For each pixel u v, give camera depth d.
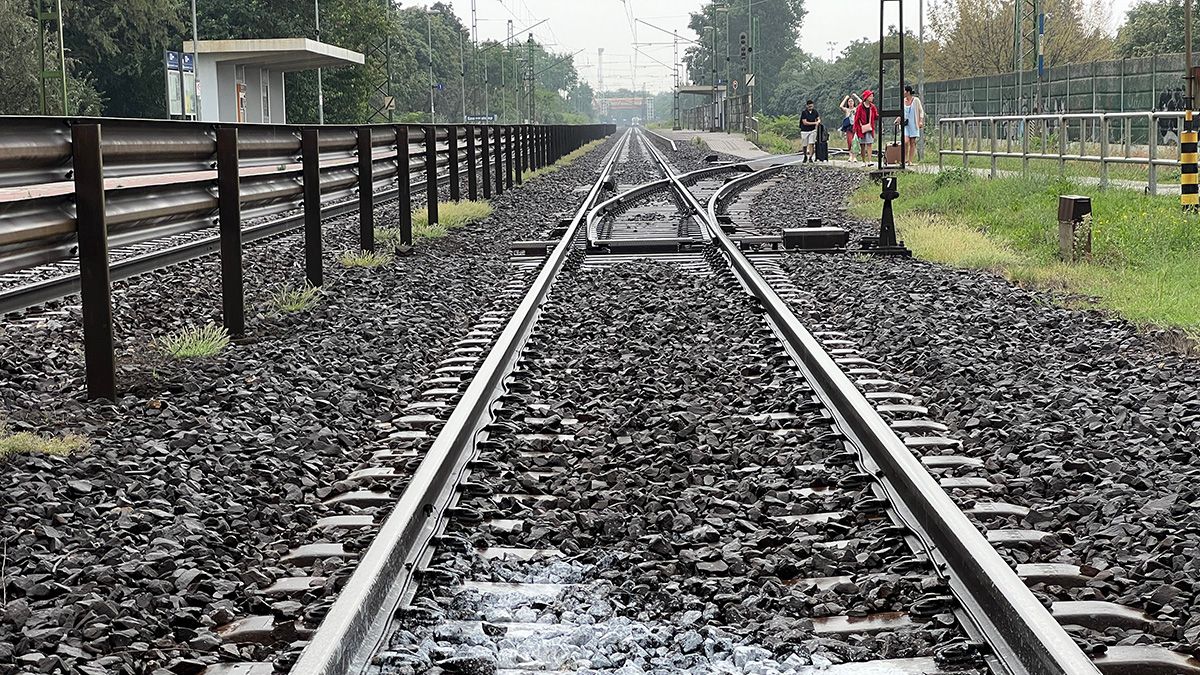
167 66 54.19
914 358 11.34
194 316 14.41
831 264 18.97
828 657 5.02
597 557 6.30
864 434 7.96
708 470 7.85
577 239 22.61
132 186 10.73
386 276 17.89
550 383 10.49
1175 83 45.78
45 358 11.45
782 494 7.29
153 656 5.03
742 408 9.55
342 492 7.54
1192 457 7.96
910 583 5.67
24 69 65.69
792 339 11.52
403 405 9.90
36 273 17.14
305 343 12.45
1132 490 7.17
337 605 4.84
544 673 4.81
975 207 27.11
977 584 5.34
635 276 17.80
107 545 6.40
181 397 10.05
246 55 61.19
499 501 7.14
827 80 151.12
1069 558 6.16
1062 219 18.62
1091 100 55.12
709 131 141.75
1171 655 4.89
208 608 5.59
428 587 5.70
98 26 77.38
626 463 8.03
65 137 9.76
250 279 17.22
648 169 56.66
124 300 15.09
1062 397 9.76
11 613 5.47
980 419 9.02
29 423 9.02
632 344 12.32
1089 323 13.33
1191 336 12.12
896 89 90.19
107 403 9.78
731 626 5.34
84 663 4.94
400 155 21.67
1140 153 35.47
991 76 67.62
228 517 6.96
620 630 5.21
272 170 15.50
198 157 12.41
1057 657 4.31
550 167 55.53
